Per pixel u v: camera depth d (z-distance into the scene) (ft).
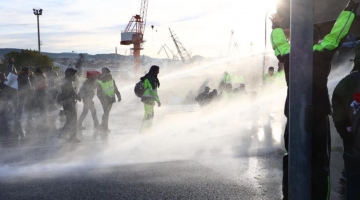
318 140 11.91
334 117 11.10
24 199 16.52
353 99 10.55
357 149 10.50
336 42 11.55
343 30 11.50
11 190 17.69
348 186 10.95
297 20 7.80
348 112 10.79
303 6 7.73
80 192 17.44
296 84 7.92
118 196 16.88
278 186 18.07
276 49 12.46
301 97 7.89
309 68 7.84
